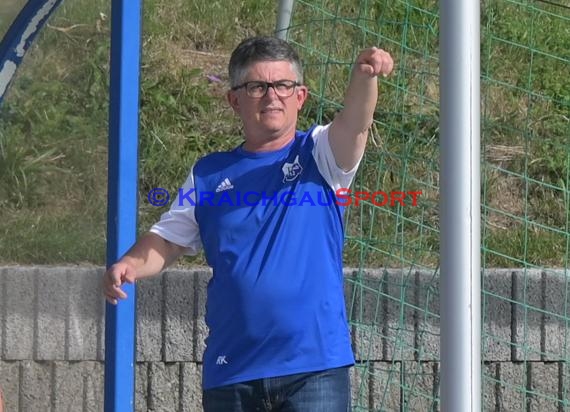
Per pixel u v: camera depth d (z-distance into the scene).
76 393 15.70
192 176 13.55
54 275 15.84
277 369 12.78
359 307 18.81
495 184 21.58
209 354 13.23
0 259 16.14
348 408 13.13
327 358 12.87
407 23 20.80
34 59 15.98
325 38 22.14
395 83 21.44
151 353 18.47
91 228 15.45
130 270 12.98
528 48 22.03
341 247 13.46
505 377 18.89
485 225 20.88
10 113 16.05
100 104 15.41
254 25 24.34
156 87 22.45
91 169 15.45
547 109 22.67
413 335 18.89
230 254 13.05
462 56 10.41
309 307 12.83
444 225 10.47
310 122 21.53
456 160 10.41
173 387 18.52
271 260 12.89
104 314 15.13
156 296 18.45
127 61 13.73
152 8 24.03
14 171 16.03
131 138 13.84
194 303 18.50
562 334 18.88
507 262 20.28
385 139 21.12
